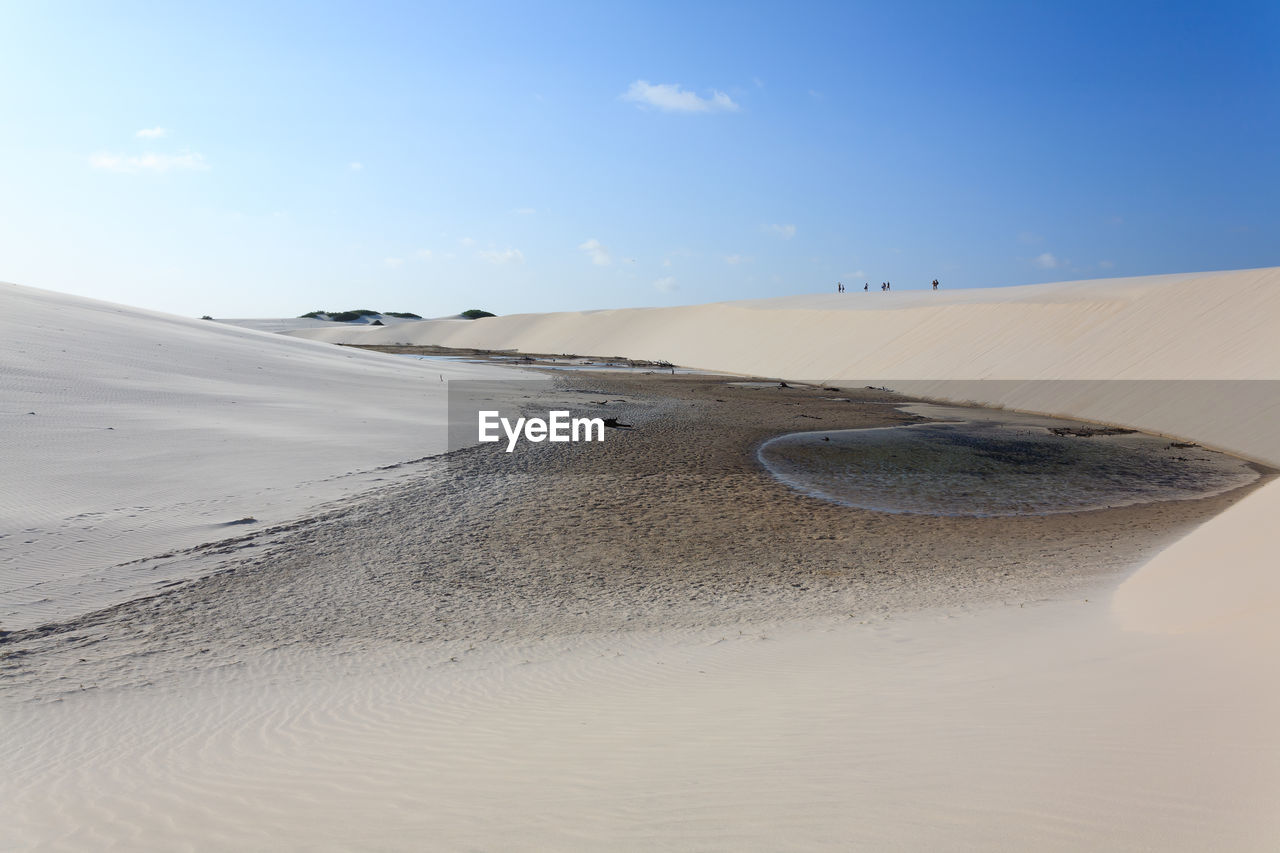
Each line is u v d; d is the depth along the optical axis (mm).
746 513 16469
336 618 9867
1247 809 2977
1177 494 19266
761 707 5801
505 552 13219
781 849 3121
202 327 46469
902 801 3502
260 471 17422
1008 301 51469
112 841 4051
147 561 11805
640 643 8789
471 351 89188
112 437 18656
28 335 30172
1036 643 7309
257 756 5445
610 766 4633
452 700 6773
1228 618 6785
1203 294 38031
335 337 124625
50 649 8531
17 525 12633
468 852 3467
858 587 11453
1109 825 3012
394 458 20141
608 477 19484
